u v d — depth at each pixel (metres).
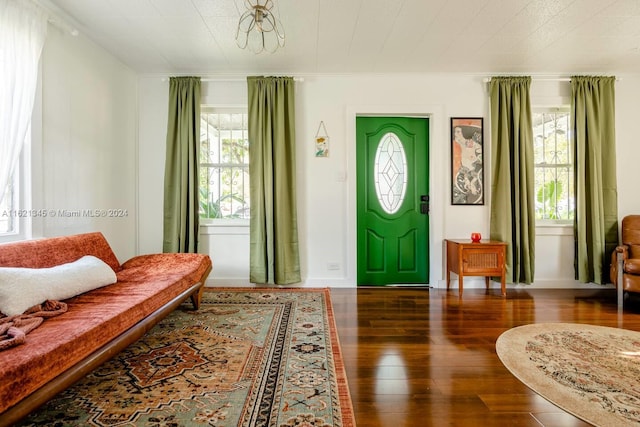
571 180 3.73
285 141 3.58
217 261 3.66
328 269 3.69
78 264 1.98
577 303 3.07
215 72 3.59
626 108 3.64
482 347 2.09
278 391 1.56
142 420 1.33
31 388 1.08
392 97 3.68
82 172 2.77
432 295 3.35
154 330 2.30
